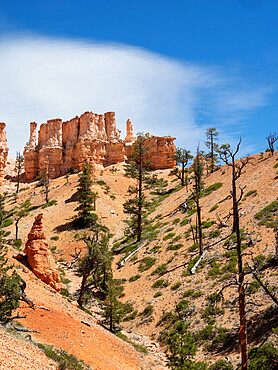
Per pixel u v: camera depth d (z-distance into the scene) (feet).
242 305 63.36
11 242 205.16
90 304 128.36
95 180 315.37
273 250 108.78
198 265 130.52
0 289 58.03
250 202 157.28
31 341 54.49
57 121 410.11
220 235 144.87
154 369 76.89
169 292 123.13
